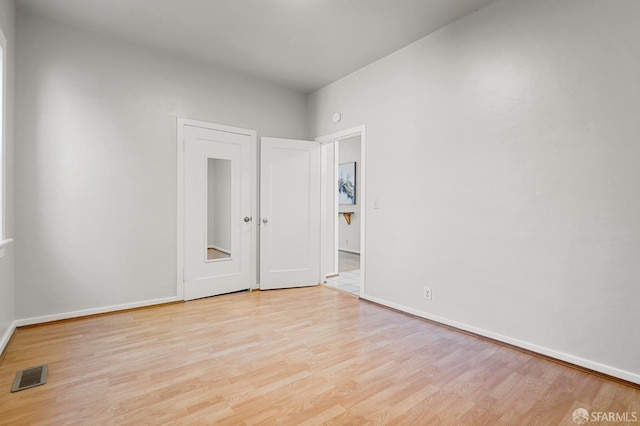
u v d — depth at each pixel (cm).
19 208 274
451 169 287
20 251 275
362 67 377
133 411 166
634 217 195
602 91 205
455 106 284
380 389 188
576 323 217
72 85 297
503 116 252
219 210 388
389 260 343
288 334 270
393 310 336
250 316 314
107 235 316
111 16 283
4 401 173
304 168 437
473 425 158
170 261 352
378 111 357
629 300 197
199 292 371
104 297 315
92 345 245
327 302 364
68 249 297
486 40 262
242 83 402
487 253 263
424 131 309
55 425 155
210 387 189
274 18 283
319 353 235
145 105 335
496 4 255
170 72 350
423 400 178
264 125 422
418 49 315
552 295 227
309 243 440
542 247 232
